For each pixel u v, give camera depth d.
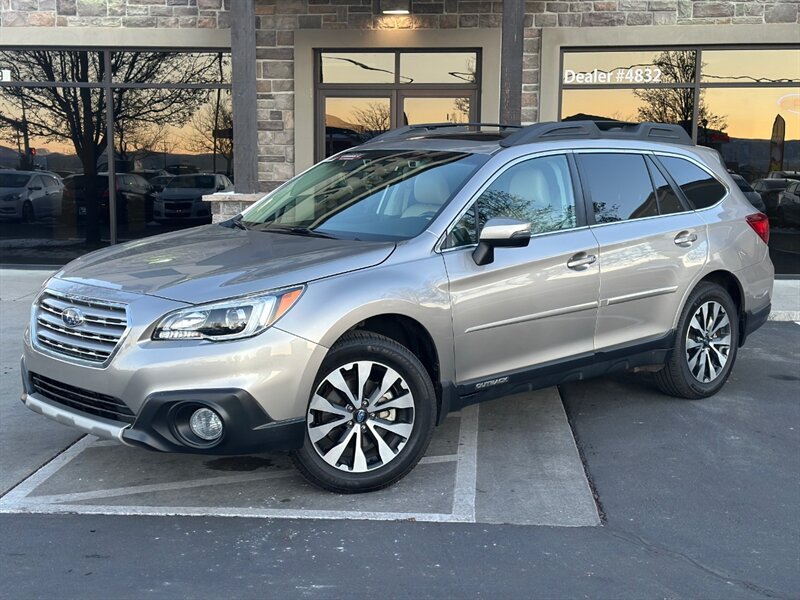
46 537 3.82
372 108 11.55
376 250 4.34
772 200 10.97
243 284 3.96
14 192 11.77
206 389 3.79
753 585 3.47
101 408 4.00
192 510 4.13
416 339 4.49
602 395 6.11
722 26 10.67
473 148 5.11
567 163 5.21
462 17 11.05
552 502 4.26
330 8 11.17
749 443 5.15
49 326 4.28
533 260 4.78
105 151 11.70
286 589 3.40
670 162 5.81
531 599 3.34
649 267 5.38
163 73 11.51
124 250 4.82
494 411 5.75
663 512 4.16
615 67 11.07
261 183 11.59
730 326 6.01
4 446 4.99
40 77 11.53
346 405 4.21
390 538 3.85
